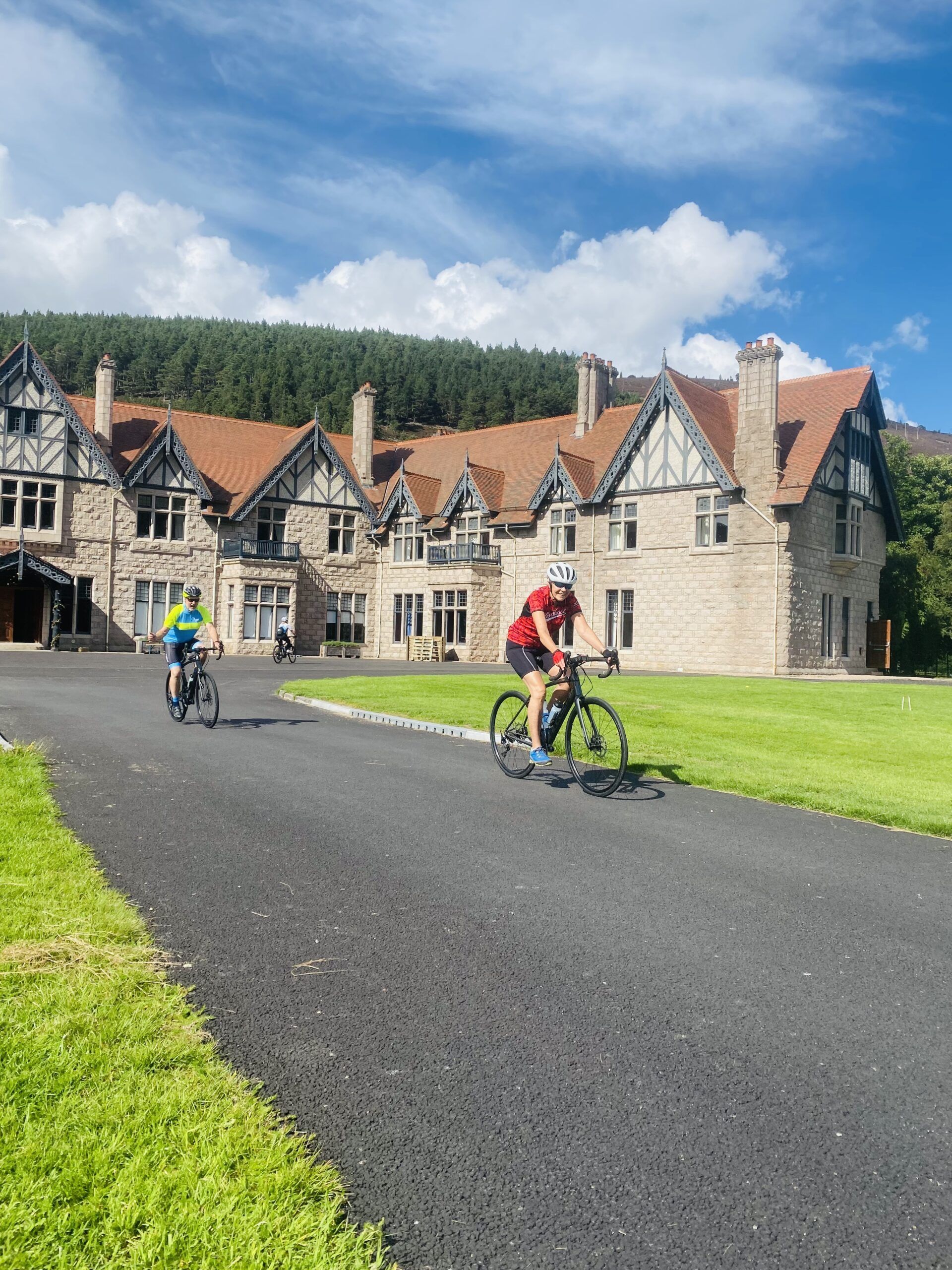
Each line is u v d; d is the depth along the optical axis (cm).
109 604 3812
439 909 478
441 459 4622
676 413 3394
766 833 665
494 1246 225
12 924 405
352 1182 248
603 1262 221
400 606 4294
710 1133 278
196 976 383
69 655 3150
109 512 3819
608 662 800
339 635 4303
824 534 3362
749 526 3203
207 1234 215
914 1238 233
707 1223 236
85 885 473
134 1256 207
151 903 472
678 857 592
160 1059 297
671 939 443
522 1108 288
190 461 3934
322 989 374
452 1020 349
